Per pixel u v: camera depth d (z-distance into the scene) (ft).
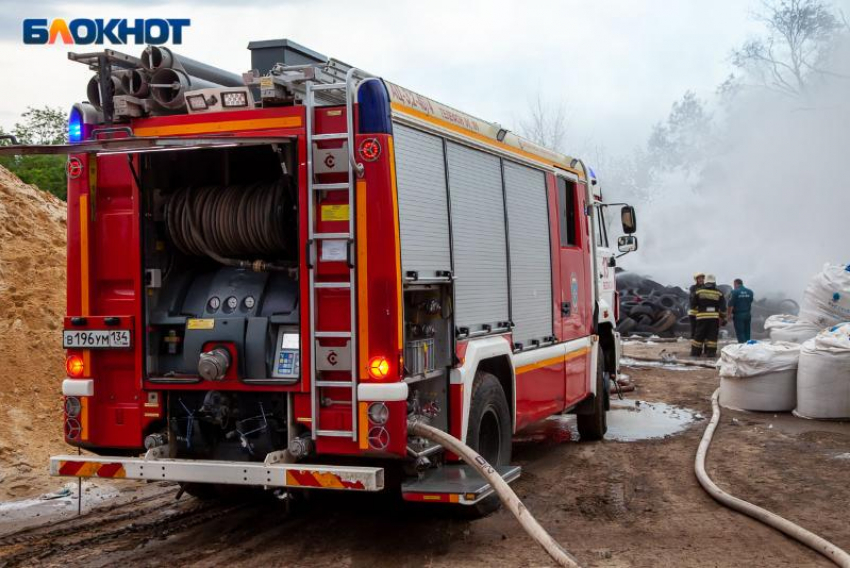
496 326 23.57
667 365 58.80
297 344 18.97
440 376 20.66
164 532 21.29
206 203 19.81
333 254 18.17
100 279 20.20
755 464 28.68
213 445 19.84
